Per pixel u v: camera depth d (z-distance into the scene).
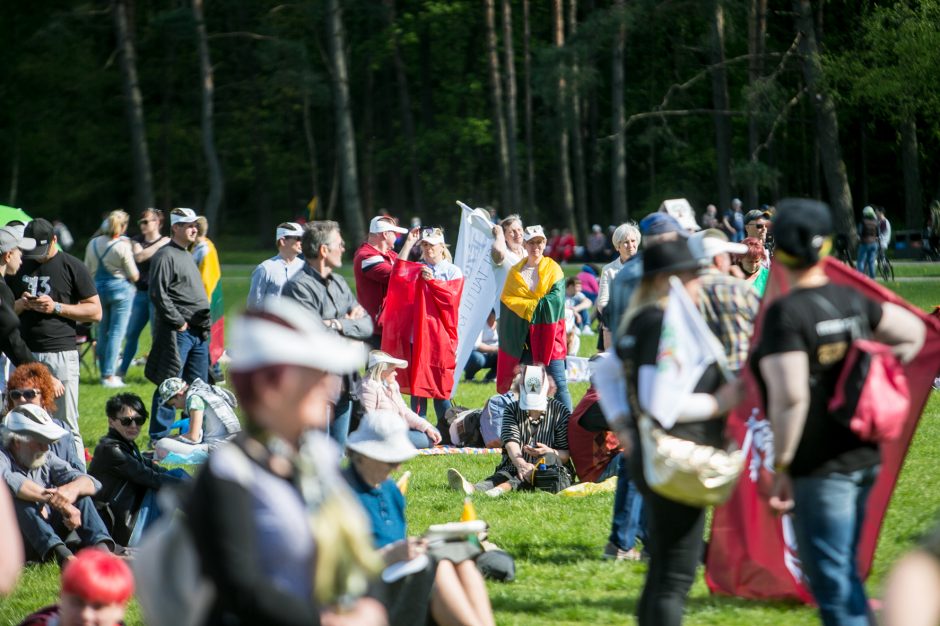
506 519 18.81
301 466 6.27
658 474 10.12
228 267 110.19
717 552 14.02
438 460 24.89
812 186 123.75
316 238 18.62
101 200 146.88
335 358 6.21
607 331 25.27
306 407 6.20
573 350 37.22
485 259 31.56
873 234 66.88
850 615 10.07
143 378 38.59
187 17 109.56
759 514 13.53
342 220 146.12
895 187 129.25
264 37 109.38
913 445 23.47
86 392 35.00
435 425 30.80
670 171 128.25
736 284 12.15
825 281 10.38
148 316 36.78
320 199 147.75
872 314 10.34
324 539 6.25
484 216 31.81
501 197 107.75
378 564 6.58
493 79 106.50
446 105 131.38
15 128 136.25
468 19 123.56
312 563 6.21
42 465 16.70
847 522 10.09
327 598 6.35
